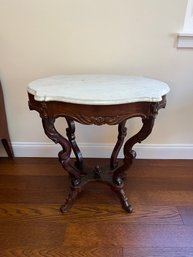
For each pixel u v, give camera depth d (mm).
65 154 1267
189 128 1766
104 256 1113
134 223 1289
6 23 1453
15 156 1863
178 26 1456
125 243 1176
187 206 1409
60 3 1404
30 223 1288
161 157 1862
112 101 1011
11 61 1558
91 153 1856
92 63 1563
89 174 1457
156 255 1120
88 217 1328
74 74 1547
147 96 1046
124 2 1400
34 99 1107
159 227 1266
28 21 1449
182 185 1589
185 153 1845
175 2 1397
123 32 1477
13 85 1631
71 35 1486
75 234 1225
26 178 1646
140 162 1831
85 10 1422
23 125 1768
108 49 1522
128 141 1244
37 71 1588
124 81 1299
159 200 1454
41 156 1864
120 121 1094
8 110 1712
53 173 1701
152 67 1572
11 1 1398
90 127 1763
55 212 1362
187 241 1189
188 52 1522
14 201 1443
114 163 1532
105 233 1230
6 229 1251
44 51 1529
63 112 1088
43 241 1188
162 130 1777
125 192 1519
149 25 1457
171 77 1600
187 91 1640
